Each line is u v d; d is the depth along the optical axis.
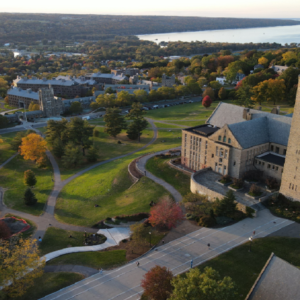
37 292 63.47
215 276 52.59
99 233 88.44
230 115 121.06
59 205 110.00
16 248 68.44
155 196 104.62
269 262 49.84
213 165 112.12
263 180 103.12
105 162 148.75
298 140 84.25
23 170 144.50
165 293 56.03
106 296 61.50
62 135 165.00
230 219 85.19
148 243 78.06
